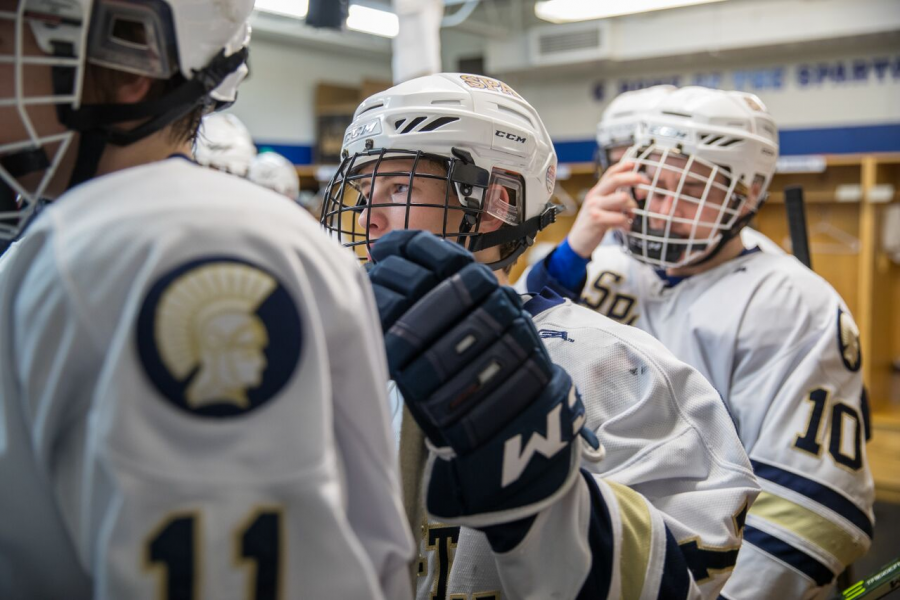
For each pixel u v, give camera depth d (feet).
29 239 1.77
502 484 2.34
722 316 5.77
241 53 2.49
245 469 1.58
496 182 3.52
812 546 4.89
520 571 2.49
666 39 26.30
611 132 6.64
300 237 1.81
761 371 5.55
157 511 1.52
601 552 2.61
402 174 3.42
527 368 2.38
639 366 3.51
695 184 5.95
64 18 2.03
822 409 5.26
